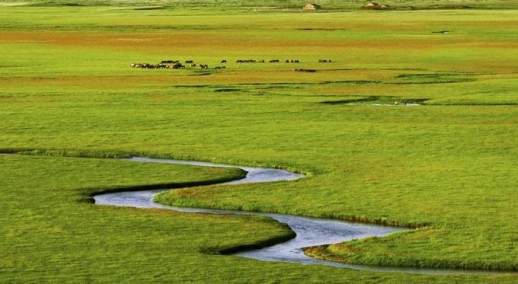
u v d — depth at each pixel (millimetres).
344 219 65438
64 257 54719
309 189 74125
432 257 55281
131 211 67062
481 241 58312
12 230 60938
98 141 97438
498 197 70188
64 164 85438
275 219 65750
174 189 75625
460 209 66562
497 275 52531
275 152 90938
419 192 72375
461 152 90438
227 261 54281
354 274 52125
